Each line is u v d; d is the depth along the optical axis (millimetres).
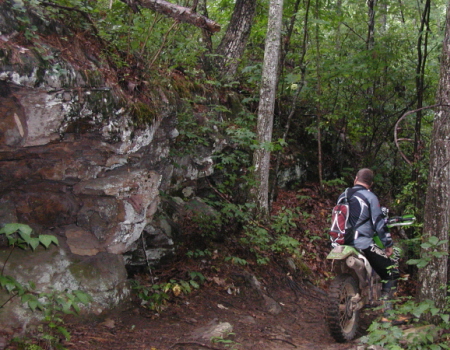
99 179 4211
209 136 6684
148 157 4969
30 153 3703
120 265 4410
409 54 10164
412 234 8102
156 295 4559
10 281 3203
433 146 4461
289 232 7980
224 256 6070
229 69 8789
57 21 3926
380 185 10688
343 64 9203
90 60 4105
